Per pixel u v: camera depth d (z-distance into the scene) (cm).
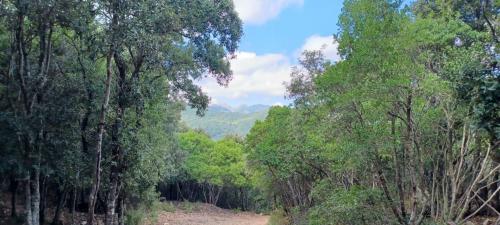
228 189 6412
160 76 1892
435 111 1152
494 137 952
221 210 5716
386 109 1165
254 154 2388
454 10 1507
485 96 877
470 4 1510
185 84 1961
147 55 1636
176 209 5116
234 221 4438
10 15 1485
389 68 1082
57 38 1772
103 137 1767
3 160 1553
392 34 1095
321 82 1214
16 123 1488
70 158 1670
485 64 934
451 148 1186
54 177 1831
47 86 1691
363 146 1154
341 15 1149
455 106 1106
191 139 5719
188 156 5159
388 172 1329
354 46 1112
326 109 1316
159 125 2184
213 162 5662
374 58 1084
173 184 6166
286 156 2012
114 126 1764
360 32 1109
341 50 1155
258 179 3425
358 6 1111
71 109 1669
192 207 5412
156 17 1364
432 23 1248
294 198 2709
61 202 2156
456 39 1316
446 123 1242
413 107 1172
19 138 1528
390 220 1220
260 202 5412
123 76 1761
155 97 1892
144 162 1962
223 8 1720
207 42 1794
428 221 1211
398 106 1184
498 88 853
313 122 1695
